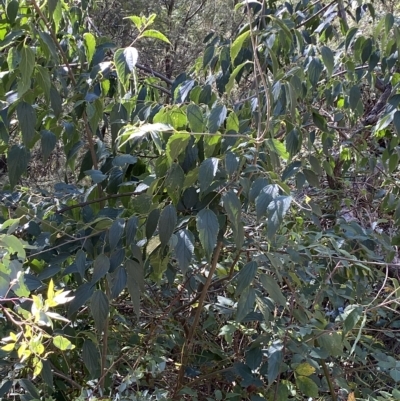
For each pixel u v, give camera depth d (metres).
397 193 2.04
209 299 1.80
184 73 1.90
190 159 1.22
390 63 1.85
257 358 1.36
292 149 1.47
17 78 1.41
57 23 1.49
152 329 1.62
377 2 3.06
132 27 4.59
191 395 1.53
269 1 2.28
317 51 1.73
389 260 1.79
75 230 1.40
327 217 2.17
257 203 1.10
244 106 1.72
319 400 1.55
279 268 1.38
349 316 1.28
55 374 1.49
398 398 1.26
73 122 1.57
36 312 0.89
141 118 1.55
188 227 1.31
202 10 4.87
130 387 1.53
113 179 1.48
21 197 1.62
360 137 2.21
